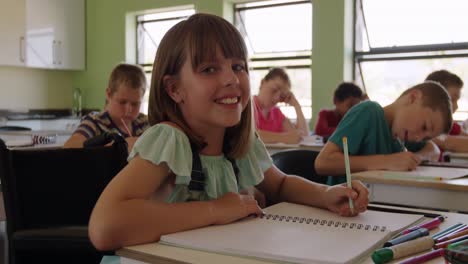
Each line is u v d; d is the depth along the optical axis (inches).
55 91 253.8
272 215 38.5
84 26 253.0
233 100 38.5
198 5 216.8
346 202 40.4
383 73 188.1
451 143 116.6
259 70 213.5
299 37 201.2
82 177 58.1
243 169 44.7
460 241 29.4
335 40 184.9
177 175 37.3
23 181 54.9
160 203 33.9
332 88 186.4
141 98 90.5
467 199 59.1
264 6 207.8
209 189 40.1
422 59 179.6
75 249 49.8
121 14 241.6
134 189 33.6
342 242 30.2
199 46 37.8
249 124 43.5
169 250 30.0
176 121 39.5
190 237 31.4
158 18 240.4
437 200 61.2
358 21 187.8
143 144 36.2
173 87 39.7
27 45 226.5
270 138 144.3
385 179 63.6
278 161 72.4
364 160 71.6
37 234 50.6
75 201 57.3
